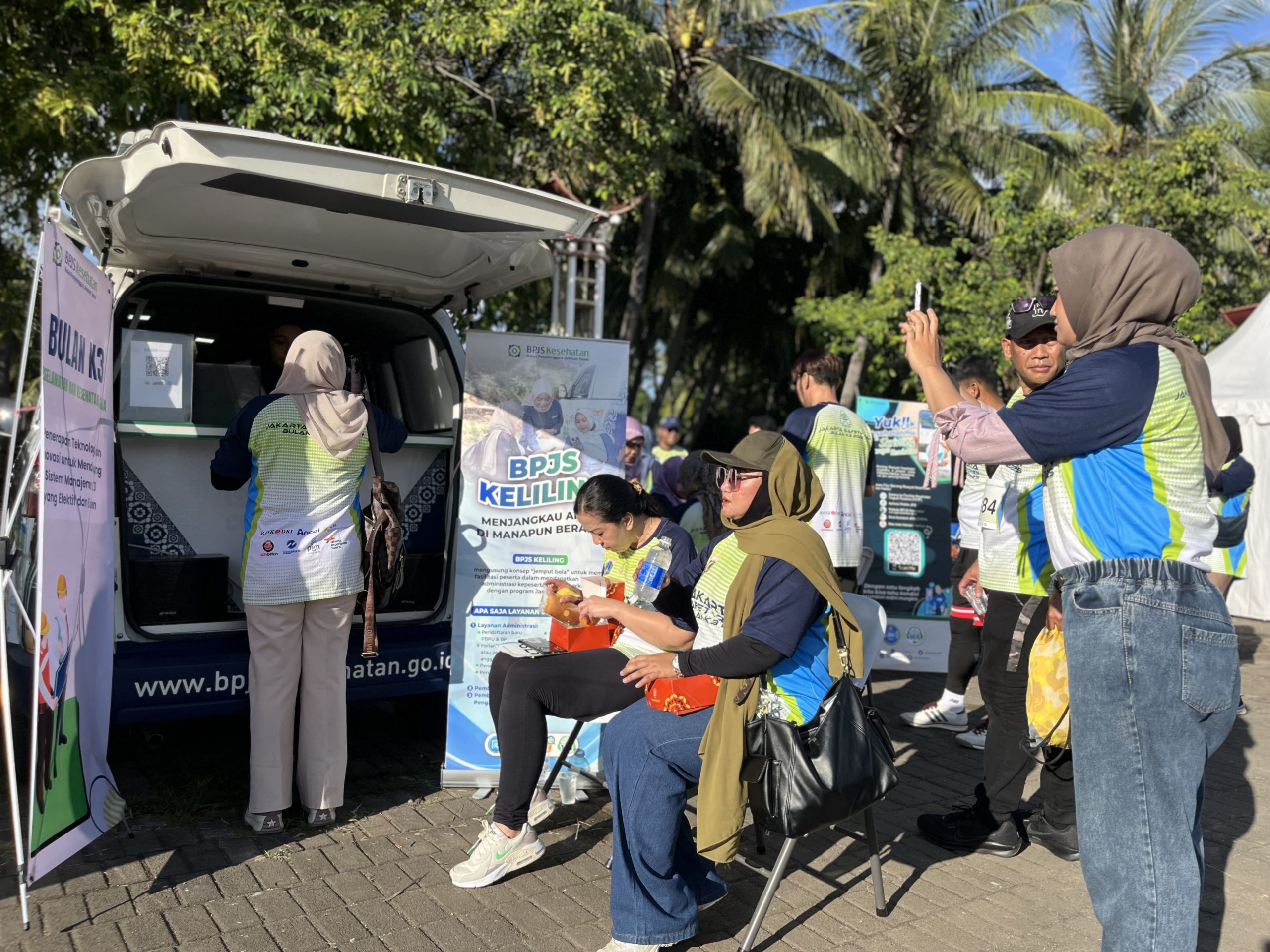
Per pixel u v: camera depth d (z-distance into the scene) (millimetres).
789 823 2547
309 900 3039
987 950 2881
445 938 2840
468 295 4691
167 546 3930
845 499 4477
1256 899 3238
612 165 10648
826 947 2875
